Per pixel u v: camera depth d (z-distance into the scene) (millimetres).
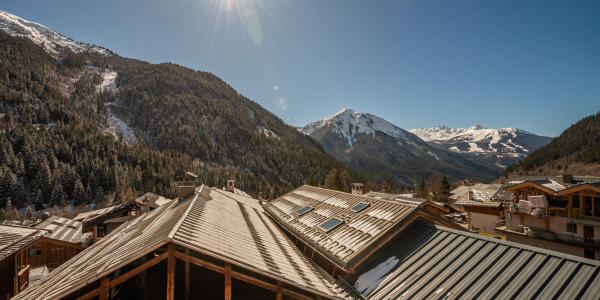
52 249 34344
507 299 8711
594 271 8461
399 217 14531
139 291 11516
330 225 17656
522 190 35094
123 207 46062
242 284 12172
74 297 9602
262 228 18938
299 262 14477
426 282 10711
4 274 17562
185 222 11641
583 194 28812
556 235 30297
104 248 14516
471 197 49656
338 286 12914
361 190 32750
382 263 13086
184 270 11586
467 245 11742
